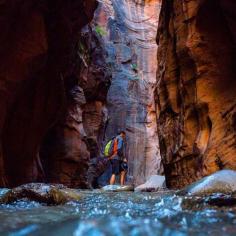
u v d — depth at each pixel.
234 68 9.41
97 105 23.30
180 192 5.55
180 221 2.42
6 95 10.50
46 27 12.32
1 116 10.48
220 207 3.47
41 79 13.06
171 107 12.47
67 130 18.00
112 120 31.75
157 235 1.76
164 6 13.63
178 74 12.06
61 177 17.42
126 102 32.81
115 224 1.82
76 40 16.03
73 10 13.34
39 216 3.06
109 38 34.81
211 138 9.27
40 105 13.38
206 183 5.21
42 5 11.05
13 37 10.27
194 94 10.46
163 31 13.81
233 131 8.51
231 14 8.88
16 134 12.56
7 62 10.30
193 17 10.14
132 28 37.66
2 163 10.27
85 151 18.81
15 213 3.29
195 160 10.24
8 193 4.71
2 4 9.38
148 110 35.09
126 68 34.84
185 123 11.16
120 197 5.50
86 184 19.48
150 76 36.81
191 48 10.18
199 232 2.00
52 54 13.55
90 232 1.67
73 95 18.72
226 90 9.44
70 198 4.88
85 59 20.12
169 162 12.59
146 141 33.41
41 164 15.88
